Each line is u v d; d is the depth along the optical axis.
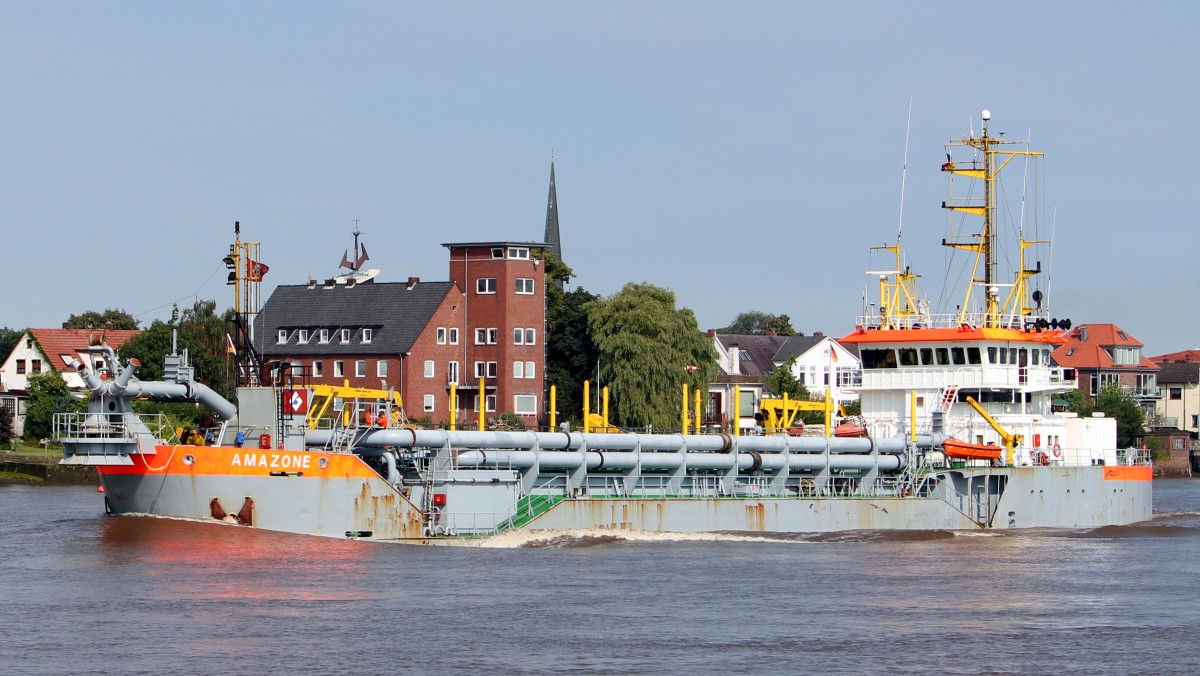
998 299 106.00
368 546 79.62
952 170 106.88
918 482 97.69
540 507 84.81
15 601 67.00
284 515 78.00
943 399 102.44
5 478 141.00
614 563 79.94
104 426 77.06
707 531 89.56
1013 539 96.62
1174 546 95.12
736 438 93.00
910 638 64.44
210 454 77.00
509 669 57.75
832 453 96.50
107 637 61.06
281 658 58.44
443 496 82.31
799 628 65.69
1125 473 106.88
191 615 64.81
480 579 74.00
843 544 91.50
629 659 59.50
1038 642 64.44
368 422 81.31
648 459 89.31
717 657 60.12
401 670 57.28
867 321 107.56
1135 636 65.81
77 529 83.75
